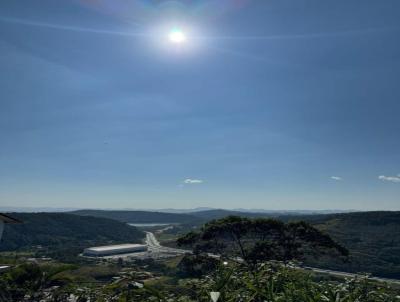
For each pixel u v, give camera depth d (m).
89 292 4.34
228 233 21.84
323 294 3.64
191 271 17.97
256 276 4.19
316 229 22.00
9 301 4.65
